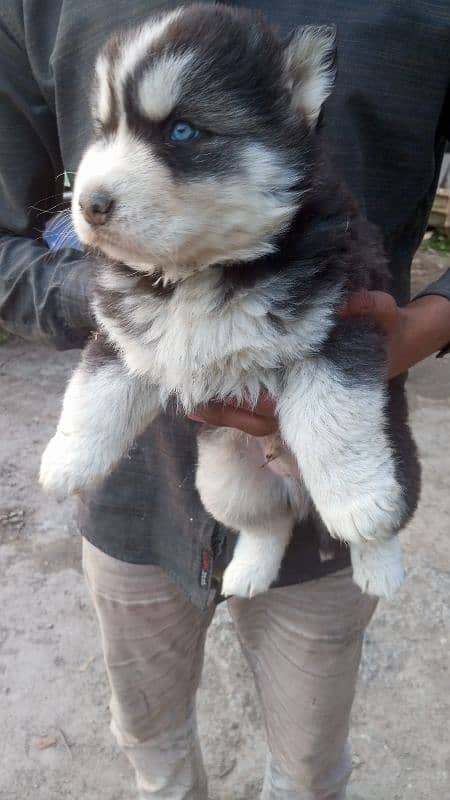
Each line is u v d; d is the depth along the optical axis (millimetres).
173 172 422
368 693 960
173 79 424
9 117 585
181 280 455
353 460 470
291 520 578
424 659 1005
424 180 573
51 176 621
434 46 532
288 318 447
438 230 2510
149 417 539
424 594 1091
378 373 472
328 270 450
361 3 518
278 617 615
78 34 528
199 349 463
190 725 722
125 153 428
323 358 466
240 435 551
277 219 440
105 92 451
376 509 468
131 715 675
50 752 892
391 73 525
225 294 448
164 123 428
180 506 577
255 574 583
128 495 592
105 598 632
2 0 562
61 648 1011
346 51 516
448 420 1534
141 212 415
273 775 694
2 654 1000
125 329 485
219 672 980
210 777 872
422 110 544
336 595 595
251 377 480
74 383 535
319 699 624
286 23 522
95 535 612
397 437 544
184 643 654
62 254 578
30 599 1079
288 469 537
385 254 538
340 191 478
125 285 477
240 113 435
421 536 1195
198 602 588
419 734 916
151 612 627
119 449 533
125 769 877
